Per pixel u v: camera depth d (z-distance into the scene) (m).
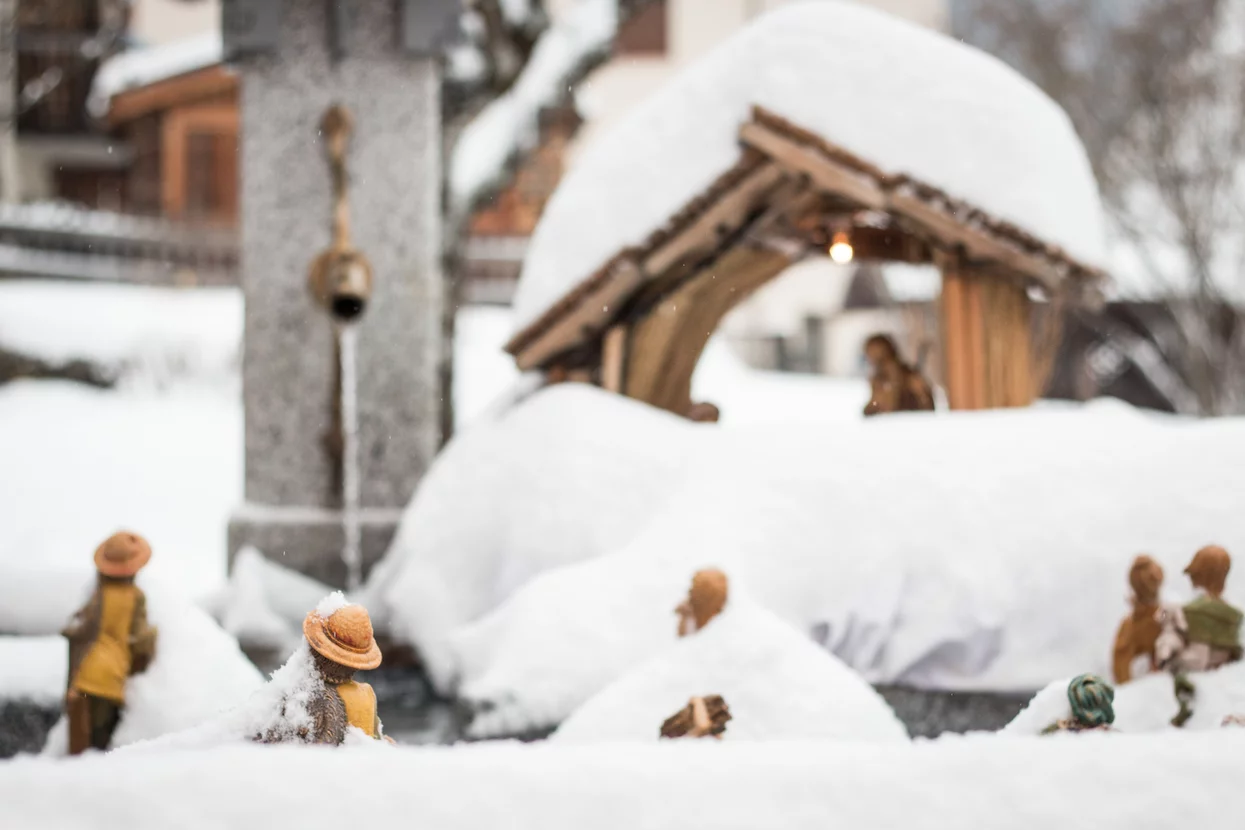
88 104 45.44
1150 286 28.86
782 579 8.68
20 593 9.82
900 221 10.31
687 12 46.28
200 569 19.53
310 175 13.07
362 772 2.92
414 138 13.19
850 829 2.95
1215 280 27.22
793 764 3.01
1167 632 6.87
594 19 20.45
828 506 8.82
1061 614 8.14
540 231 11.17
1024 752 3.07
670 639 8.49
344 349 12.84
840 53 10.16
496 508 10.16
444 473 10.59
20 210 39.44
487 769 2.95
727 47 10.60
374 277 13.12
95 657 6.70
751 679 6.36
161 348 32.12
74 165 46.78
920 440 8.94
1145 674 6.94
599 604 8.62
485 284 42.00
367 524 12.84
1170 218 27.56
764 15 10.48
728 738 6.22
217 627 7.00
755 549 8.77
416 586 10.09
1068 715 5.04
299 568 12.74
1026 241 10.16
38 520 22.38
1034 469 8.55
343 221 12.89
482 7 18.80
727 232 10.48
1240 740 3.13
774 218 10.51
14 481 24.38
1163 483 8.26
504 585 9.79
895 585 8.48
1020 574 8.27
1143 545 8.10
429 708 9.53
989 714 8.16
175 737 4.09
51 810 2.81
